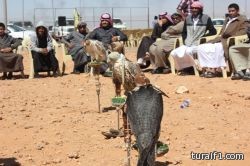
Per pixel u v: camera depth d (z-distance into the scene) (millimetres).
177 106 9844
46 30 15492
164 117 8945
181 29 14836
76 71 16188
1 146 7594
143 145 4398
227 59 13266
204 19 14445
